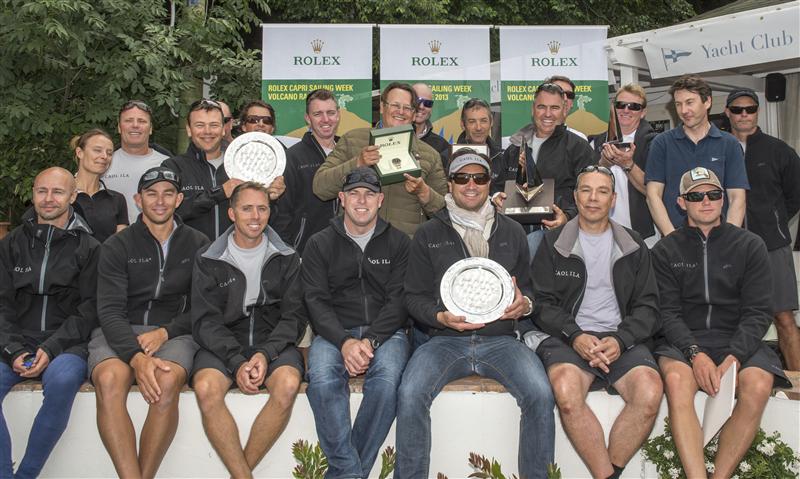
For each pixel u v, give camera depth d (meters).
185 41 9.28
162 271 4.44
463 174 4.35
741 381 3.96
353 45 7.51
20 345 4.26
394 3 12.16
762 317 4.12
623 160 5.16
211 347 4.17
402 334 4.47
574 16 14.76
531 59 7.51
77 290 4.52
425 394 3.99
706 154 5.01
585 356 4.09
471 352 4.20
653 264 4.41
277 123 7.54
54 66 8.41
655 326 4.22
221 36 9.43
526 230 5.46
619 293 4.29
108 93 8.65
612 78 8.26
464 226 4.43
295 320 4.38
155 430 4.00
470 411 4.28
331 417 3.95
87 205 5.04
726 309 4.30
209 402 3.99
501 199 5.07
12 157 8.80
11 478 4.04
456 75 7.57
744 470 3.95
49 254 4.44
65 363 4.13
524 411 3.97
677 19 16.41
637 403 3.94
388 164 4.78
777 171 5.38
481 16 13.46
